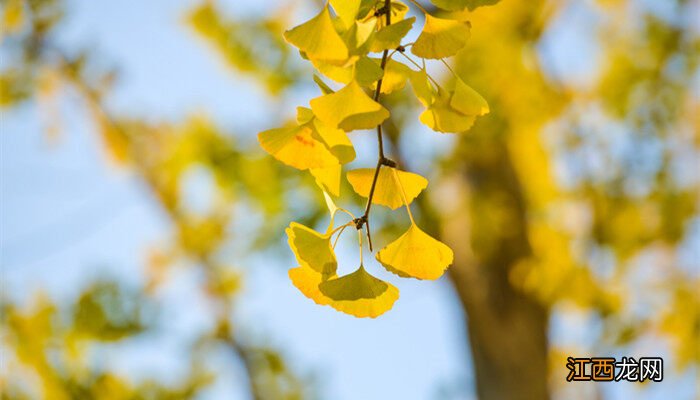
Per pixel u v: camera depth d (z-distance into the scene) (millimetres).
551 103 5707
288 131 939
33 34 6281
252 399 8125
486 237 5871
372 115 872
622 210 5805
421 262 1000
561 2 5684
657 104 5840
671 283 5910
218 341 8039
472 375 6391
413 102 5477
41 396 5797
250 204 5879
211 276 7996
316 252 958
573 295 5699
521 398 6000
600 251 5816
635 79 5801
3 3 5977
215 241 7617
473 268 6035
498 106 5594
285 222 5695
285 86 6039
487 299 6047
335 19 915
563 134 5980
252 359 8109
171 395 6289
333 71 907
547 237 5938
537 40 5641
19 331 5816
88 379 5910
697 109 6199
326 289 950
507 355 6047
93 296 6027
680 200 5781
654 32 5875
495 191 5945
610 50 6109
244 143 6191
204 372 6602
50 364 5797
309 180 5609
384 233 5434
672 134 6012
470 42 5477
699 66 5871
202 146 6070
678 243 5859
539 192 6277
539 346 6109
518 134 5828
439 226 5797
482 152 5762
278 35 6043
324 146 930
